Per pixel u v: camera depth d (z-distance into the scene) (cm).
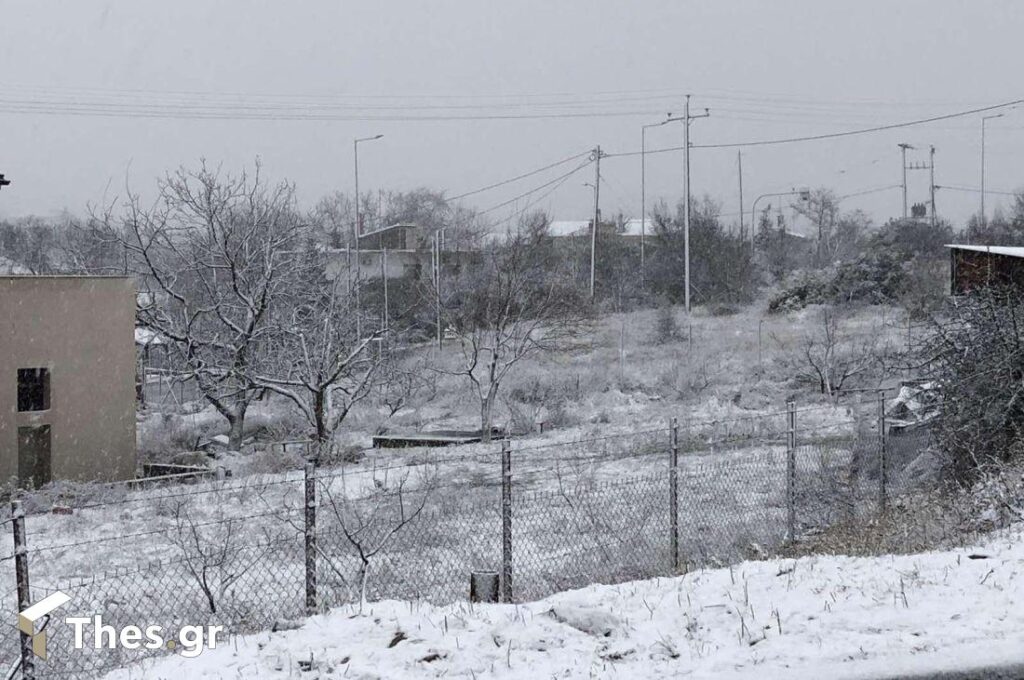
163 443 3700
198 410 4650
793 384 4103
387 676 705
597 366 4641
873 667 662
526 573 1358
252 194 3678
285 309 3816
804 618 789
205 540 1551
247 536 1698
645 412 3678
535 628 783
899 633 740
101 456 3097
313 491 1055
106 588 1373
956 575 894
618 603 874
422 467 2553
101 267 4600
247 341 3509
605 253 7406
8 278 2917
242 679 729
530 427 3531
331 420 3756
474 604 897
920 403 1881
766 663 686
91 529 1923
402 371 3991
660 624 802
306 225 3856
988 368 1639
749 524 1552
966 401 1672
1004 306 1734
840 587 873
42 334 2984
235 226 3716
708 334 5384
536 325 4178
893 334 4481
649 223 9881
